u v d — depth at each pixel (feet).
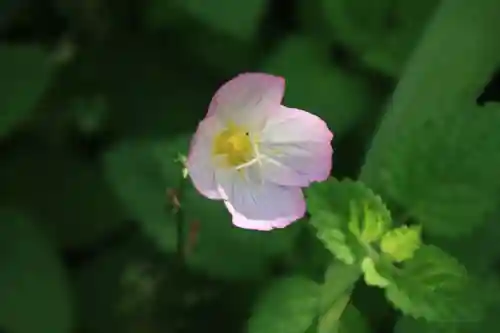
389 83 1.34
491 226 1.15
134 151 1.25
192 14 1.33
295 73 1.34
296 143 1.17
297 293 1.11
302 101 1.33
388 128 1.19
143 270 1.36
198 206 1.19
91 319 1.36
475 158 1.12
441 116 1.13
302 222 1.19
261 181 1.17
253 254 1.19
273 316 1.11
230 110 1.17
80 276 1.37
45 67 1.36
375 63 1.33
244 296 1.31
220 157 1.17
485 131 1.12
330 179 1.12
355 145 1.33
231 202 1.16
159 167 1.24
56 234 1.37
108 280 1.37
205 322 1.34
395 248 1.11
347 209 1.11
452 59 1.24
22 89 1.35
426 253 1.11
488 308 1.12
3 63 1.35
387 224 1.11
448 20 1.25
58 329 1.31
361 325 1.12
